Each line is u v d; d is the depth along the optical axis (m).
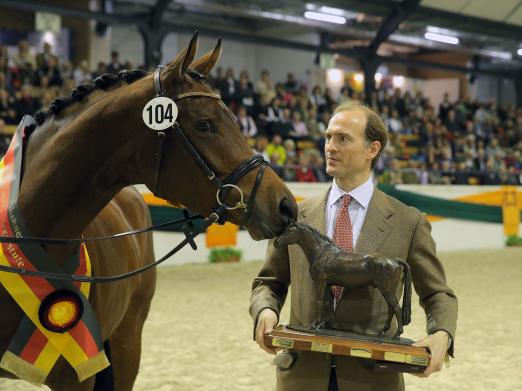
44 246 2.07
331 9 15.27
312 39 19.47
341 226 2.07
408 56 24.00
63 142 2.07
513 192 13.24
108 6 16.31
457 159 16.41
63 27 15.98
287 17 15.73
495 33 18.16
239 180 1.95
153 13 13.21
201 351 4.86
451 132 18.58
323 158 13.24
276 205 1.92
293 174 11.38
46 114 2.22
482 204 12.77
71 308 2.06
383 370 1.80
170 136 1.98
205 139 1.95
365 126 2.02
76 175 2.05
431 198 12.03
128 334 3.03
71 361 2.09
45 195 2.06
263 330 1.90
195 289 7.43
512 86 25.50
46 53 12.62
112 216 2.68
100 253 2.38
